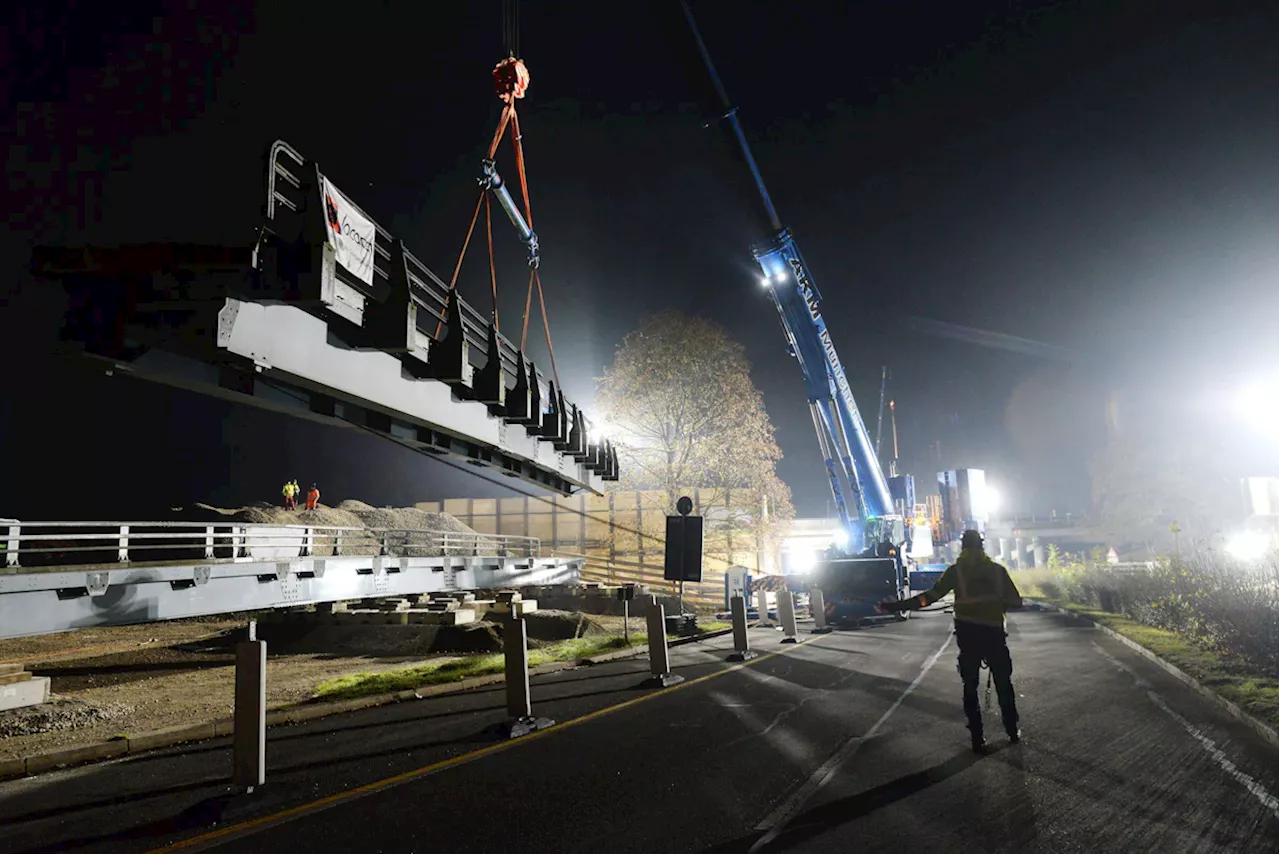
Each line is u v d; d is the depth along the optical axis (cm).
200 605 1800
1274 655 1041
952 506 3522
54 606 1483
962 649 741
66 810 623
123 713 1088
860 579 2289
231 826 562
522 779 666
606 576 4566
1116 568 2433
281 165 814
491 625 2086
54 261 757
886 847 484
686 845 499
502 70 1443
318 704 1084
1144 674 1160
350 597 2347
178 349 789
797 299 2297
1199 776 621
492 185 1388
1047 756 696
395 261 1005
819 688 1112
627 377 3594
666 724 888
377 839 525
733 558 4191
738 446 3581
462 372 1141
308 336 894
